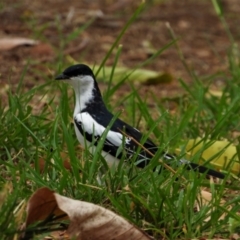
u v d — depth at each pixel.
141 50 17.67
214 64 17.14
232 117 11.40
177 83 15.58
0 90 13.61
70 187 8.28
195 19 20.53
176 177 8.53
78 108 9.65
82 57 16.47
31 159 9.10
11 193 8.15
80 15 19.77
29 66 15.48
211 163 9.92
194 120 11.77
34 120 10.30
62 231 7.71
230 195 9.05
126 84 15.03
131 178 8.32
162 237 7.93
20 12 19.31
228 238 7.95
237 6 22.03
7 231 6.95
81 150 10.20
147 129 11.50
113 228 7.31
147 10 21.05
